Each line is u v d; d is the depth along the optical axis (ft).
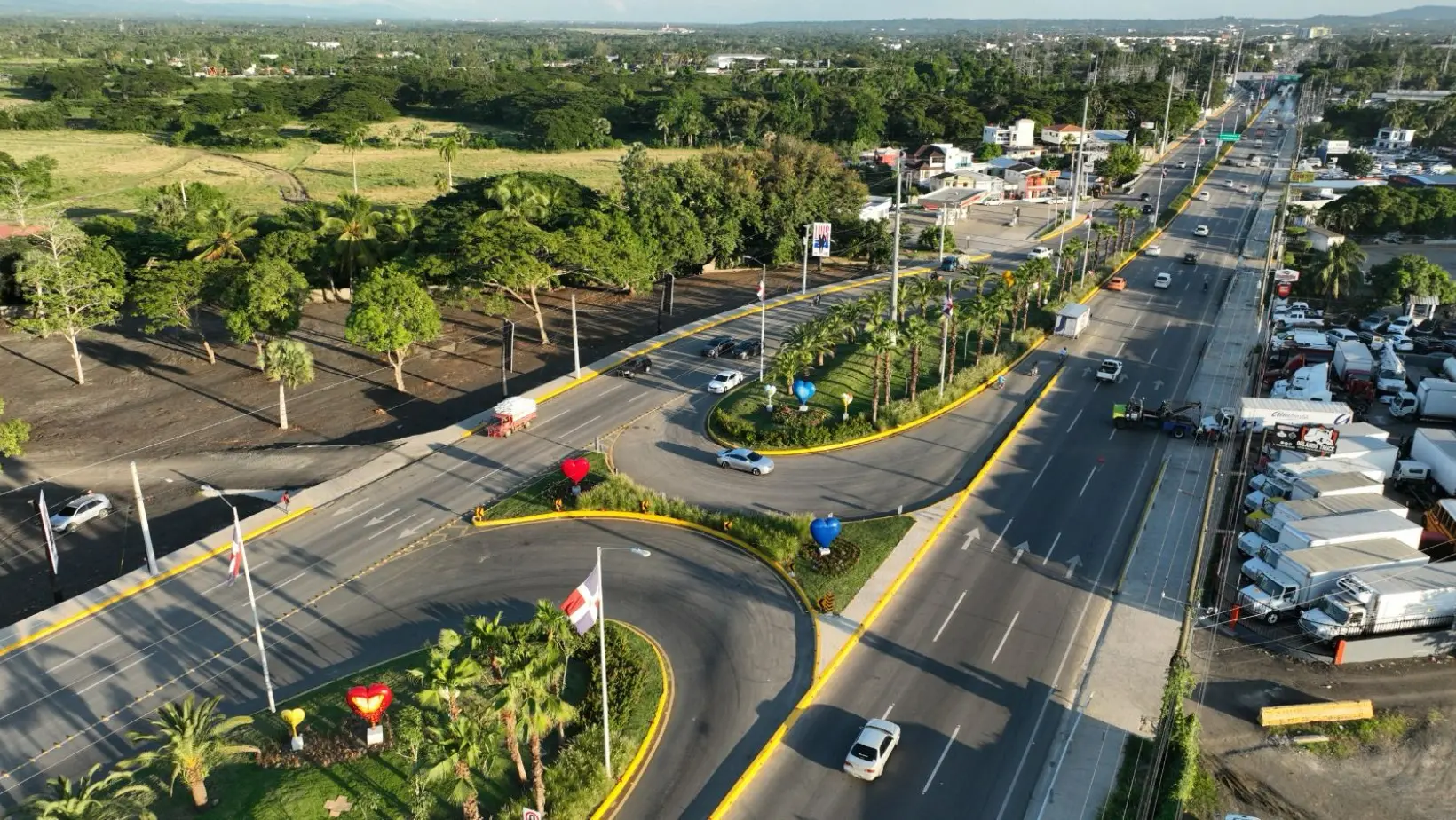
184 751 113.19
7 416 252.01
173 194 403.54
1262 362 281.33
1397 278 327.67
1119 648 149.89
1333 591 155.12
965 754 127.44
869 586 166.81
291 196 531.91
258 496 207.00
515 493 205.77
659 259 359.66
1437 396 240.94
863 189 431.84
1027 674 143.64
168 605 166.20
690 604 163.22
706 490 205.26
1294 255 403.34
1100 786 121.70
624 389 269.85
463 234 311.27
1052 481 207.92
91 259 288.92
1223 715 136.36
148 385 274.77
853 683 141.90
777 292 375.04
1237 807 120.57
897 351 245.86
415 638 155.12
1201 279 392.88
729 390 265.54
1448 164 603.26
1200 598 162.71
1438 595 149.48
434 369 287.69
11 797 123.34
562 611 126.00
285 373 236.02
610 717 132.77
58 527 191.52
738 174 406.82
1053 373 278.26
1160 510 194.39
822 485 207.21
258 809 116.16
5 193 385.50
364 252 348.38
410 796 118.21
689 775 124.36
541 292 375.25
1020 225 503.61
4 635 156.66
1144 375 278.05
